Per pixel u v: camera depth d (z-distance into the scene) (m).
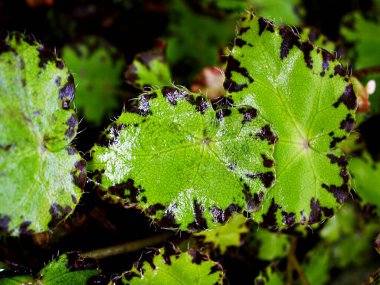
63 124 0.17
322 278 0.32
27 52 0.17
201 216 0.18
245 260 0.25
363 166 0.26
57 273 0.19
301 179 0.20
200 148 0.19
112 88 0.30
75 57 0.30
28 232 0.17
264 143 0.19
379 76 0.29
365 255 0.35
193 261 0.20
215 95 0.26
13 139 0.16
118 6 0.34
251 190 0.19
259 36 0.20
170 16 0.35
